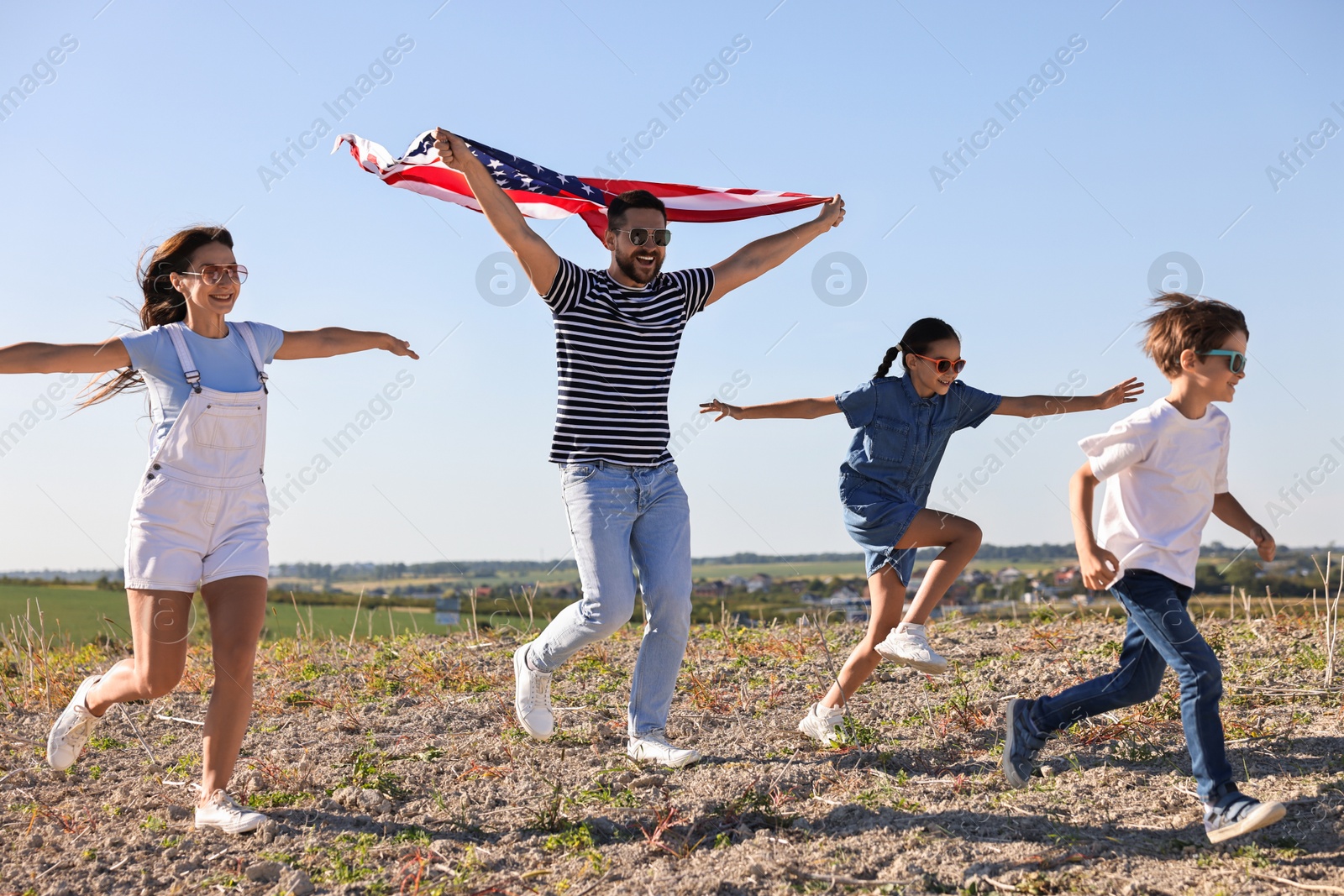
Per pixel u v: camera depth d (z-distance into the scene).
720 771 4.09
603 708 5.26
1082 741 4.28
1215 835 3.15
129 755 4.74
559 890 3.09
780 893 3.00
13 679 6.27
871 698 5.18
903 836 3.36
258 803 3.86
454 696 5.68
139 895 3.18
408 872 3.21
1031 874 3.04
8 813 3.95
